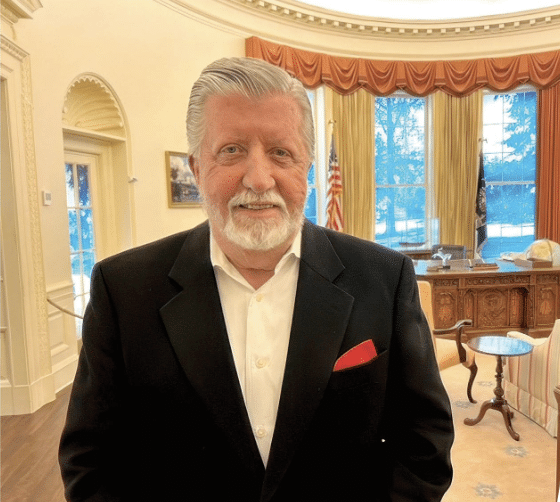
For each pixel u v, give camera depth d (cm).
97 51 433
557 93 709
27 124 344
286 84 81
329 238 99
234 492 82
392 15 742
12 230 331
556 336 301
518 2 726
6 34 320
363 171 728
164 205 532
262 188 79
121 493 88
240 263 89
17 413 334
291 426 80
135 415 87
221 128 80
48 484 245
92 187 475
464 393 379
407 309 91
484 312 516
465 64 726
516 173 764
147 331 85
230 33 609
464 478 254
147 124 505
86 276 468
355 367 83
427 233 783
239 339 88
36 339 346
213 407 80
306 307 86
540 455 278
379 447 93
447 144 742
